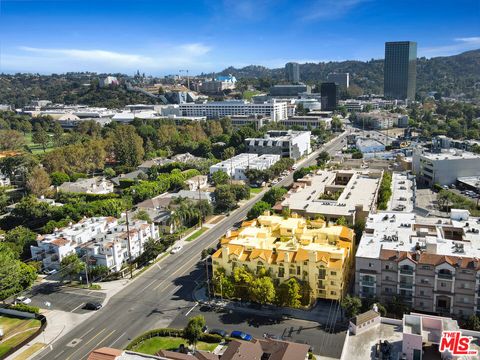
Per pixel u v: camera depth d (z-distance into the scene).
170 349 131.88
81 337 140.88
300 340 132.75
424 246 146.25
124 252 191.25
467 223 168.62
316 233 167.00
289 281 146.50
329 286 149.62
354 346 102.94
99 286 174.88
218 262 160.75
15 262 169.75
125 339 138.75
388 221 175.38
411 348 94.75
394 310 138.38
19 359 130.50
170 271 185.38
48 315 155.00
